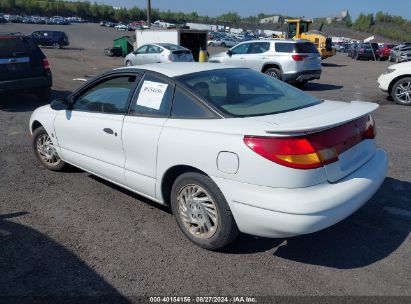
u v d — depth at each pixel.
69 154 4.86
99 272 3.19
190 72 3.86
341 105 3.75
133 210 4.25
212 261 3.34
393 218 4.04
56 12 128.25
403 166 5.57
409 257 3.37
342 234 3.74
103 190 4.77
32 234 3.75
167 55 20.19
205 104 3.43
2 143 6.71
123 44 30.31
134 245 3.57
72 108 4.75
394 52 33.34
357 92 13.65
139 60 21.48
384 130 7.75
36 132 5.37
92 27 84.50
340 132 3.20
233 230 3.28
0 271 3.18
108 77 4.38
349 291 2.95
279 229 2.94
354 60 36.19
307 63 14.21
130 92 4.05
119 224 3.95
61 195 4.63
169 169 3.58
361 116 3.30
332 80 18.00
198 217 3.49
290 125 2.99
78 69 19.66
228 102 3.50
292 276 3.13
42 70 9.88
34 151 5.54
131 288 3.00
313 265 3.27
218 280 3.09
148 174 3.80
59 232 3.79
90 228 3.87
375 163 3.61
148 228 3.87
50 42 39.50
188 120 3.46
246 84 3.89
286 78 14.24
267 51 14.55
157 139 3.61
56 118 4.91
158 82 3.82
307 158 2.91
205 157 3.23
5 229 3.84
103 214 4.16
